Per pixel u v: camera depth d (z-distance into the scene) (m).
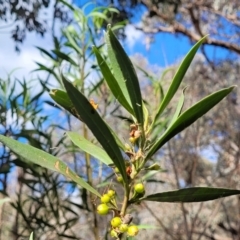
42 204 0.60
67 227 0.59
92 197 0.54
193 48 0.26
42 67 0.57
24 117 0.61
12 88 0.61
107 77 0.27
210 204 2.02
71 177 0.27
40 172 0.60
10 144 0.25
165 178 1.59
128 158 0.29
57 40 0.62
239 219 1.85
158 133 0.53
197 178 1.91
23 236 0.58
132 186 0.29
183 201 0.27
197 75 2.10
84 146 0.31
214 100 0.26
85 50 0.59
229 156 1.95
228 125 1.97
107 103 0.61
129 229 0.27
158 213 1.97
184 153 1.76
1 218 0.63
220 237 1.96
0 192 0.57
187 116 0.26
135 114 0.27
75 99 0.23
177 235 1.91
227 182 1.79
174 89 0.28
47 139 0.59
